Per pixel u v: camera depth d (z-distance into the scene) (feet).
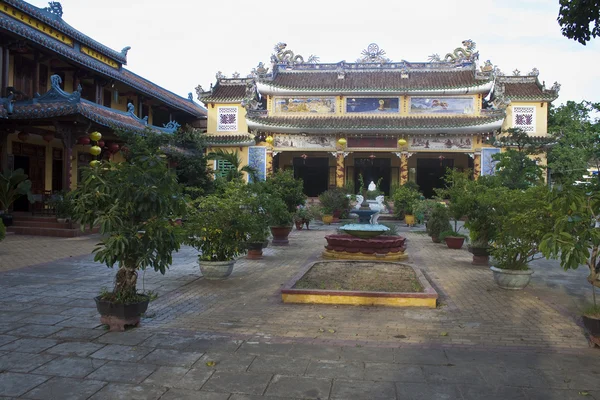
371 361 19.39
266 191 57.72
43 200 73.87
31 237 60.49
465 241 67.72
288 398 15.96
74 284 33.81
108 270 39.47
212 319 25.73
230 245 36.22
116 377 17.56
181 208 24.99
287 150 123.34
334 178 136.26
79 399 15.74
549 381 17.48
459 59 122.31
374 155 133.39
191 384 17.01
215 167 124.77
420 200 100.89
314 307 28.71
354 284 33.65
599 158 65.36
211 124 127.95
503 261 35.09
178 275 38.86
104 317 23.32
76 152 85.81
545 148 114.11
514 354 20.45
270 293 32.53
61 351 20.17
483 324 25.31
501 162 92.53
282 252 54.13
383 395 16.21
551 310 28.48
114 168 23.99
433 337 22.90
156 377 17.60
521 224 31.78
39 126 71.10
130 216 23.62
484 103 124.88
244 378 17.56
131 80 91.97
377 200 63.36
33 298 29.55
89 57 82.07
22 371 18.01
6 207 63.57
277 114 122.72
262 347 21.01
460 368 18.70
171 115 122.11
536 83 124.26
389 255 47.75
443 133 116.37
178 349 20.62
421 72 124.36
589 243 24.47
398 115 119.34
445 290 34.40
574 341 22.47
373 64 126.21
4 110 62.80
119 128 68.95
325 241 66.59
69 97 62.44
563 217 22.58
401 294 29.17
